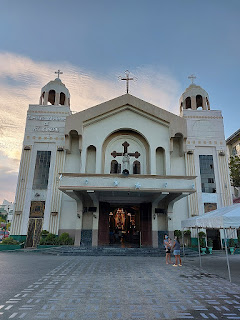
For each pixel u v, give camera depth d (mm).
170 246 12586
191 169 21344
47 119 22016
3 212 68938
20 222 19625
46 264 11406
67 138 20219
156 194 17734
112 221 26016
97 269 10062
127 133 21281
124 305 5469
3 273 9086
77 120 20094
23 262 12086
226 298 6086
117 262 12242
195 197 20766
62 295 6188
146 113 20844
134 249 16344
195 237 19938
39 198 20125
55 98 23609
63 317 4707
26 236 19344
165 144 20453
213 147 22203
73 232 19609
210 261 13508
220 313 5012
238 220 8547
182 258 14891
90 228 19141
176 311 5117
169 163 20016
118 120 20812
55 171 20719
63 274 8938
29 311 5016
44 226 19547
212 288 7086
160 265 11500
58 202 20062
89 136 20281
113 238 23578
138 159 20844
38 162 21031
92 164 20641
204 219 10367
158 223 19906
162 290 6793
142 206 20250
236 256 16516
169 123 20562
